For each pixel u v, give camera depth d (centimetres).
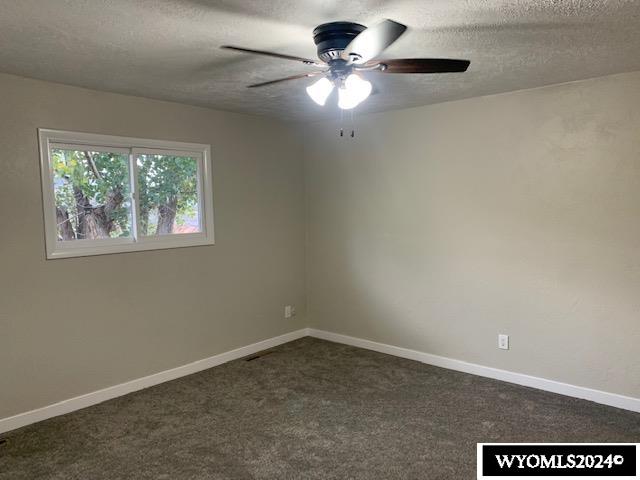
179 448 269
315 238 483
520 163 341
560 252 329
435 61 204
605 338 314
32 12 189
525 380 351
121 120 338
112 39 222
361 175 438
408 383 360
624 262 304
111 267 338
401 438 275
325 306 482
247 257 434
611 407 311
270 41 228
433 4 186
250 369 397
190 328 390
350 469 245
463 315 381
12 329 292
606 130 304
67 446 272
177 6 185
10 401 293
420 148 395
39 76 288
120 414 313
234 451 264
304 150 482
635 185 297
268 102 367
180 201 384
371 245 438
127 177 350
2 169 283
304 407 320
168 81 301
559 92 320
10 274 290
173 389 356
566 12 197
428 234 397
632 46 241
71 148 317
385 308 433
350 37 205
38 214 300
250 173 432
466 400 326
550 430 281
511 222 349
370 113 421
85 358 327
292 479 237
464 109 366
